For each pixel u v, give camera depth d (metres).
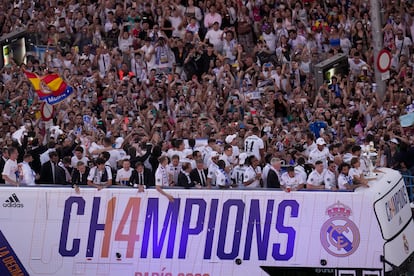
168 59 75.44
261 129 63.06
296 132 62.00
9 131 62.22
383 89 70.06
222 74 72.44
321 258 45.53
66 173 50.31
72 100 66.56
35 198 45.25
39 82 60.09
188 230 45.66
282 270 45.66
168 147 54.97
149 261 45.62
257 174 49.84
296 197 45.56
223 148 54.09
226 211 45.62
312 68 75.25
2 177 48.50
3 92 69.62
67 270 45.38
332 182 48.34
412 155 59.88
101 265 45.53
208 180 48.91
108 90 69.50
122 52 75.62
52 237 45.31
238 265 45.62
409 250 47.78
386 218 45.53
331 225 45.56
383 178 47.53
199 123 63.47
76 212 45.41
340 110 69.00
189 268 45.66
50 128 60.00
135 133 57.81
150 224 45.62
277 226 45.53
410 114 64.81
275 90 70.62
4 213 45.12
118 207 45.56
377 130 65.44
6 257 45.19
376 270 45.50
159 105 69.88
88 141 56.47
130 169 49.53
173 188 45.84
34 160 52.53
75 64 73.75
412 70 74.69
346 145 54.47
